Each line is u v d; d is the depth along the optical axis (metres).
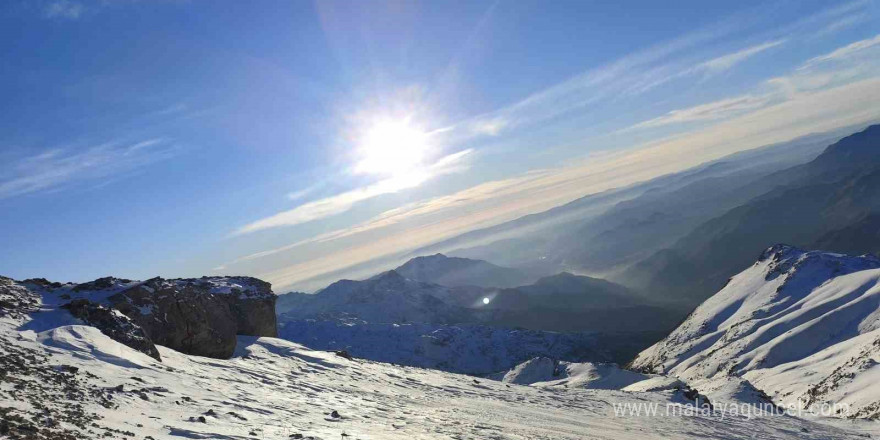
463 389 49.31
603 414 46.81
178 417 19.53
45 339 27.62
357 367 48.81
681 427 43.47
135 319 37.62
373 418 27.67
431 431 25.58
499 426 30.45
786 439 45.53
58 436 13.66
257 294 57.09
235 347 45.88
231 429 18.81
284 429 20.44
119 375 24.89
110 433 15.34
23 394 17.44
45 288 37.59
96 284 40.28
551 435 29.39
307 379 38.78
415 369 59.03
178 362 33.59
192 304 42.72
